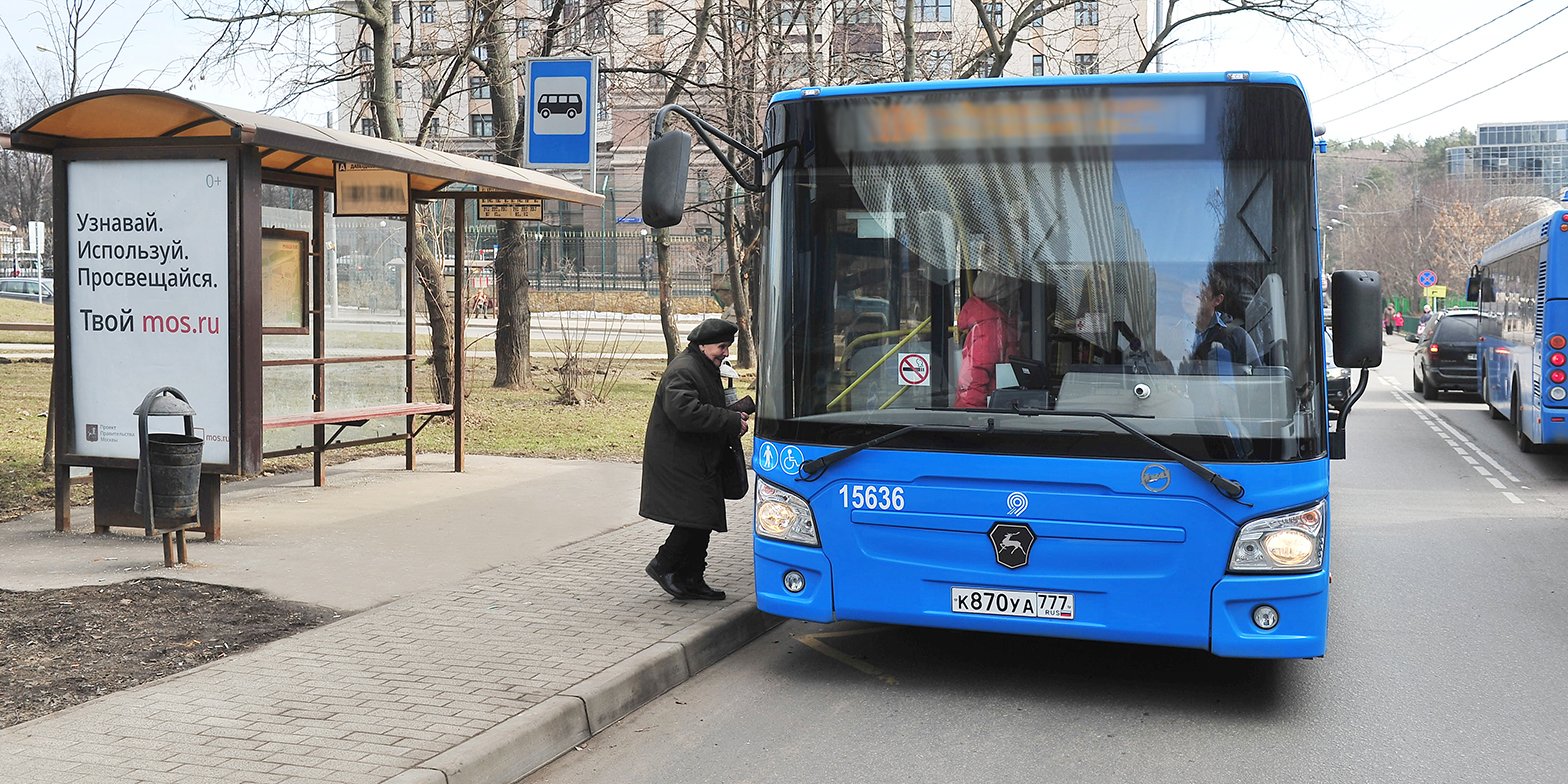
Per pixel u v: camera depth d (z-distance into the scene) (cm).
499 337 2247
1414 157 13450
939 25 4512
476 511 1053
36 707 541
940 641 722
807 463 611
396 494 1140
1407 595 862
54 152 873
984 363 592
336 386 1388
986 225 601
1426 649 717
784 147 629
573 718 543
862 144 619
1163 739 553
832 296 617
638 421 1798
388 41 1755
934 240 606
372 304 1401
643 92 2359
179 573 781
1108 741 550
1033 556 577
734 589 779
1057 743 546
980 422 586
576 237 5622
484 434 1619
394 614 703
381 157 970
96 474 894
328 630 668
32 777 454
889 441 596
